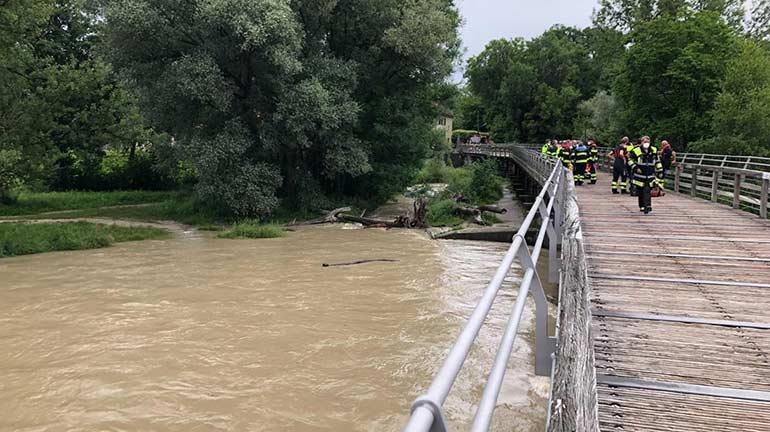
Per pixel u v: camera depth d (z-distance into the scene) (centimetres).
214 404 598
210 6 2009
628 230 1056
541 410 584
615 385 419
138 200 3247
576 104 7038
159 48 2273
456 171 4684
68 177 3678
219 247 1688
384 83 2786
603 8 4619
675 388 411
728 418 369
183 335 823
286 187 2634
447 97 3212
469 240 1880
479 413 133
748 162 1738
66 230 1773
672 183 2052
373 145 2797
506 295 1102
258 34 2036
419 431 90
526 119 7619
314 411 585
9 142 2466
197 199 2542
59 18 3306
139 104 2380
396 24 2545
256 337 815
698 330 529
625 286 679
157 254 1552
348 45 2708
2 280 1200
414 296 1064
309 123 2253
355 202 2823
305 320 900
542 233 454
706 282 690
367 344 788
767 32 4184
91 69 2875
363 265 1388
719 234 1011
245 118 2408
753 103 2427
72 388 634
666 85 3212
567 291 481
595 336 515
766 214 1186
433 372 690
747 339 505
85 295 1062
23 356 735
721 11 3994
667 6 4078
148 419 564
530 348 780
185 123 2425
